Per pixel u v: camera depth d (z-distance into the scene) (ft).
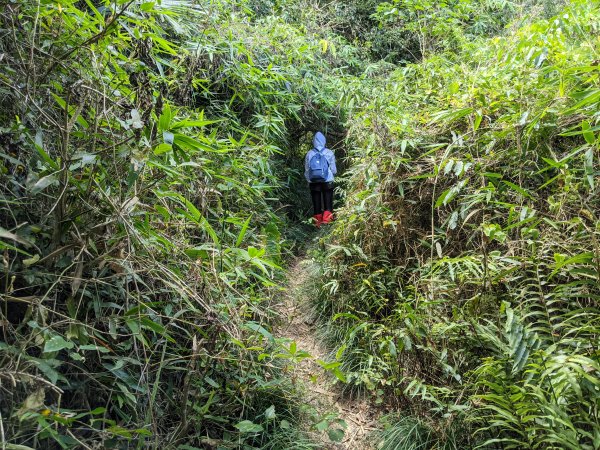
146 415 6.06
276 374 9.49
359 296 11.11
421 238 10.79
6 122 6.15
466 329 7.60
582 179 7.66
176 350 7.14
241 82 15.44
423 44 19.52
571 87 8.59
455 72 12.74
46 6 6.79
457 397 7.66
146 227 6.67
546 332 6.93
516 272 7.84
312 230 20.24
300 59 19.34
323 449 8.55
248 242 11.85
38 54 6.53
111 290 6.25
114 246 5.91
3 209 5.72
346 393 10.08
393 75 16.55
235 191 12.34
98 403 6.00
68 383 5.24
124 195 6.26
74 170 6.29
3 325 4.92
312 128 22.15
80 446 5.13
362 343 9.97
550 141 8.70
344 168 23.71
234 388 7.89
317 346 11.81
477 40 18.69
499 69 10.57
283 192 20.21
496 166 9.37
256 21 18.93
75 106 6.66
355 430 9.06
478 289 7.84
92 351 6.00
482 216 9.18
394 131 11.47
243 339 8.10
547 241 7.53
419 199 10.89
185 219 8.72
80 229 5.92
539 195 8.66
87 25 6.89
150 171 7.10
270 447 8.00
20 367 4.78
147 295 6.94
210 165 10.87
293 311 13.29
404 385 8.58
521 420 5.97
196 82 13.38
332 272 12.37
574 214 7.81
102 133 6.66
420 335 7.91
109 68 8.11
